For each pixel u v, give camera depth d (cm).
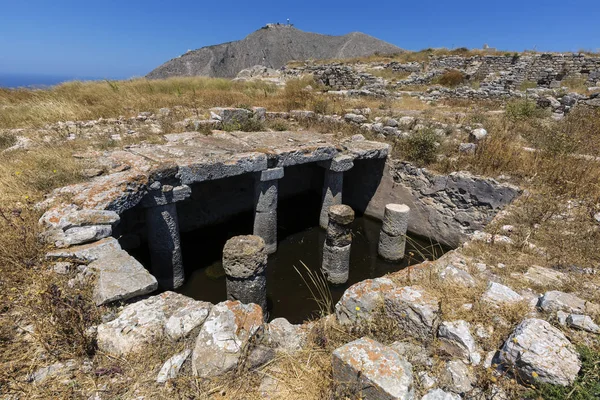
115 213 489
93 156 714
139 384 268
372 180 1073
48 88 1345
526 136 979
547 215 562
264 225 826
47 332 300
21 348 293
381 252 855
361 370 250
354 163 1120
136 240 798
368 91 1681
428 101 1566
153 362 286
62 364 282
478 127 1024
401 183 988
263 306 584
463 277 380
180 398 258
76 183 583
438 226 915
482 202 809
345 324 358
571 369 242
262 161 755
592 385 233
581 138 887
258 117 1170
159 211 634
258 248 556
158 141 856
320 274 800
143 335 302
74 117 1053
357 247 933
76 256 398
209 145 816
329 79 2012
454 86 1928
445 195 886
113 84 1423
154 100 1302
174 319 313
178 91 1454
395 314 334
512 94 1475
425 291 341
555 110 1225
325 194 958
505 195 758
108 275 362
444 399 245
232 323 305
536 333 266
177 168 638
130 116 1115
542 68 1994
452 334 294
